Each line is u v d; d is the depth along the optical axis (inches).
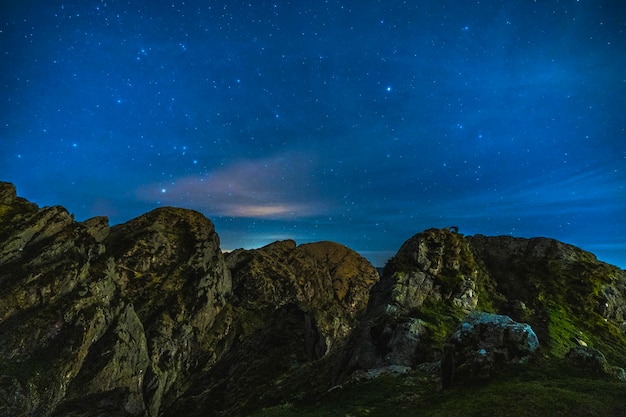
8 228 2800.2
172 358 3553.2
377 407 865.5
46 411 2233.0
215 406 1932.8
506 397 721.6
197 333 3986.2
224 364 2608.3
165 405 3184.1
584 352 876.0
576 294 1904.5
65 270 2775.6
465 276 1861.5
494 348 911.7
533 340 928.3
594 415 614.2
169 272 4239.7
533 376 821.2
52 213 3083.2
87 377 2532.0
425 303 1688.0
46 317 2522.1
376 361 1317.7
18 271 2625.5
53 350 2455.7
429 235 2012.8
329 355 1843.0
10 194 3117.6
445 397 818.8
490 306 1819.6
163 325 3663.9
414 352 1269.7
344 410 870.4
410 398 880.3
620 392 702.5
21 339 2358.5
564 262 2118.6
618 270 2132.1
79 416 2341.3
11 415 2063.2
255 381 2053.4
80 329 2613.2
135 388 2883.9
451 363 921.5
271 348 2397.9
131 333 3083.2
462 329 964.6
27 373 2247.8
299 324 2635.3
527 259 2192.4
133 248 4195.4
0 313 2395.4
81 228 3216.0
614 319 1834.4
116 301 3075.8
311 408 976.9
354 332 1566.2
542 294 1902.1
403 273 1796.3
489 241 2370.8
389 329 1396.4
